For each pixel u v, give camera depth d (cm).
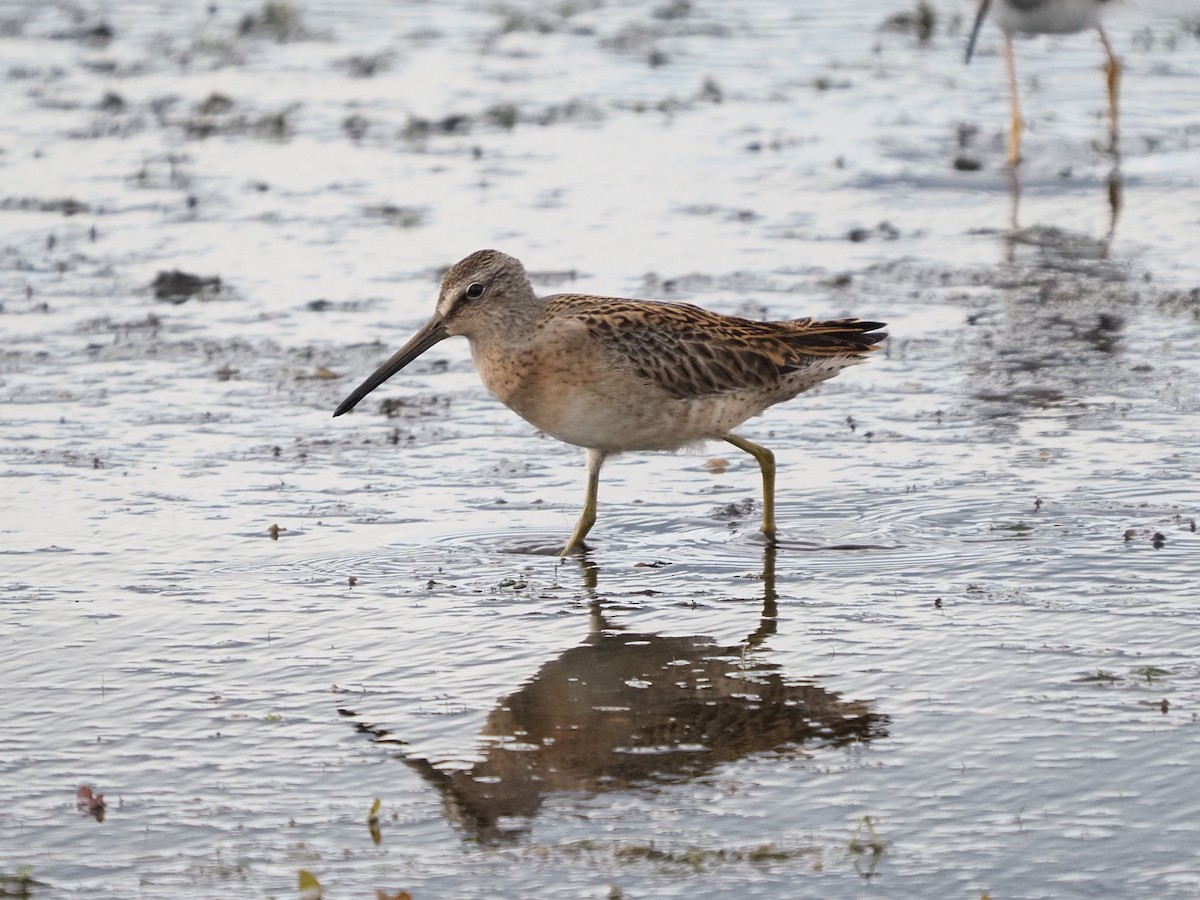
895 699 1014
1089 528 1277
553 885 832
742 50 3209
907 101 2845
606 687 1046
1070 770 919
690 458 1479
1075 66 3055
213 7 3641
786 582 1209
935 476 1402
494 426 1559
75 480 1412
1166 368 1661
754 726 989
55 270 2045
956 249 2097
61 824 898
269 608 1170
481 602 1183
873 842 855
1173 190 2339
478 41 3325
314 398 1625
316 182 2431
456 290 1286
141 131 2728
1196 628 1095
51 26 3534
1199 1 3441
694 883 828
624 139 2634
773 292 1912
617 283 1945
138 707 1027
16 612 1160
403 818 898
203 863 859
